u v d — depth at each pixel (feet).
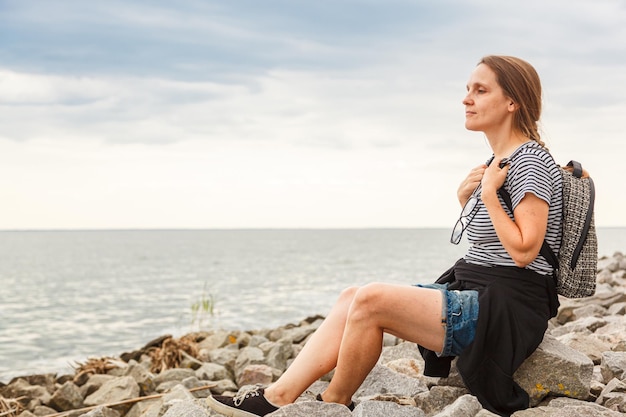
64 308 77.87
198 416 14.94
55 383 27.12
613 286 38.68
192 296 86.79
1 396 24.66
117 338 53.47
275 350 26.25
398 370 18.57
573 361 13.74
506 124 13.46
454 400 14.70
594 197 13.42
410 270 131.44
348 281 105.19
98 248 375.66
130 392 23.15
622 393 14.44
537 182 12.62
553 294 13.28
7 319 68.59
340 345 13.10
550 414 12.59
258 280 110.22
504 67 13.32
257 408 13.03
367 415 12.65
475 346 12.69
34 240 644.69
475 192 13.69
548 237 13.08
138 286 108.58
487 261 13.21
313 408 12.34
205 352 28.40
